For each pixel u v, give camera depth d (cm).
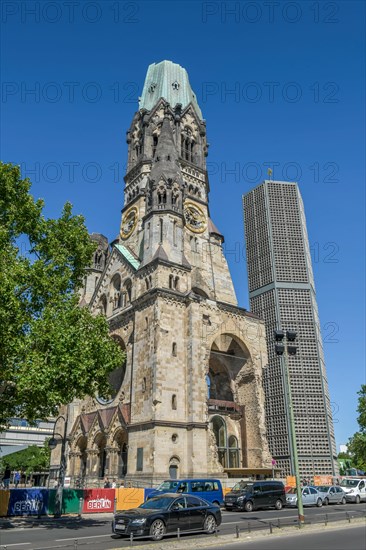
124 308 6812
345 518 3284
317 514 3859
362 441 9762
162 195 6944
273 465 6209
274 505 4572
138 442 5425
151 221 6775
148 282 6322
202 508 2684
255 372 6744
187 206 7969
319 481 8488
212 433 5716
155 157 7438
